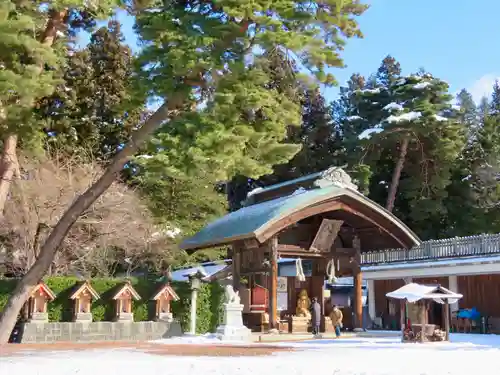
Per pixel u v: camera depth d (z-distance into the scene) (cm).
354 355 1269
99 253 2584
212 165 1369
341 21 1386
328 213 2222
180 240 2805
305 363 1040
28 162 2391
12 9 1357
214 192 3203
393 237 2172
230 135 1323
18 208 2275
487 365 1077
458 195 4609
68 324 1884
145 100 1525
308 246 2227
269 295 1998
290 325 2164
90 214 2414
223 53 1386
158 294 2098
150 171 1430
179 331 2095
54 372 887
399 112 4191
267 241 2017
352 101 4931
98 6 1623
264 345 1656
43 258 1559
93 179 2491
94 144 3272
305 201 1941
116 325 1973
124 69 3575
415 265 2930
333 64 1404
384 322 3198
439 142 4053
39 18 1577
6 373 864
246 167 1423
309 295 2370
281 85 1561
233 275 2214
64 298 1991
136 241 2570
